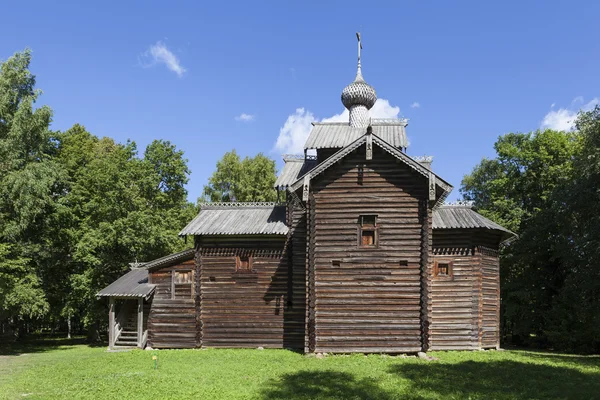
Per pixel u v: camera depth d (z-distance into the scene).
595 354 28.27
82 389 15.94
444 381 16.83
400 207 23.33
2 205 30.75
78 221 38.69
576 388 15.99
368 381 16.77
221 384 16.38
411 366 19.78
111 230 36.12
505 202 40.78
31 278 30.17
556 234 36.00
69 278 37.00
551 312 32.22
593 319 28.41
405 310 22.78
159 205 43.78
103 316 36.84
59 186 37.06
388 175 23.56
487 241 27.70
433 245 26.80
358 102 33.53
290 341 26.92
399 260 23.02
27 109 31.61
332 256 23.36
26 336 49.00
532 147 42.03
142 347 27.83
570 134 41.94
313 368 19.44
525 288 36.22
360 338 22.80
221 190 61.94
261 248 27.77
